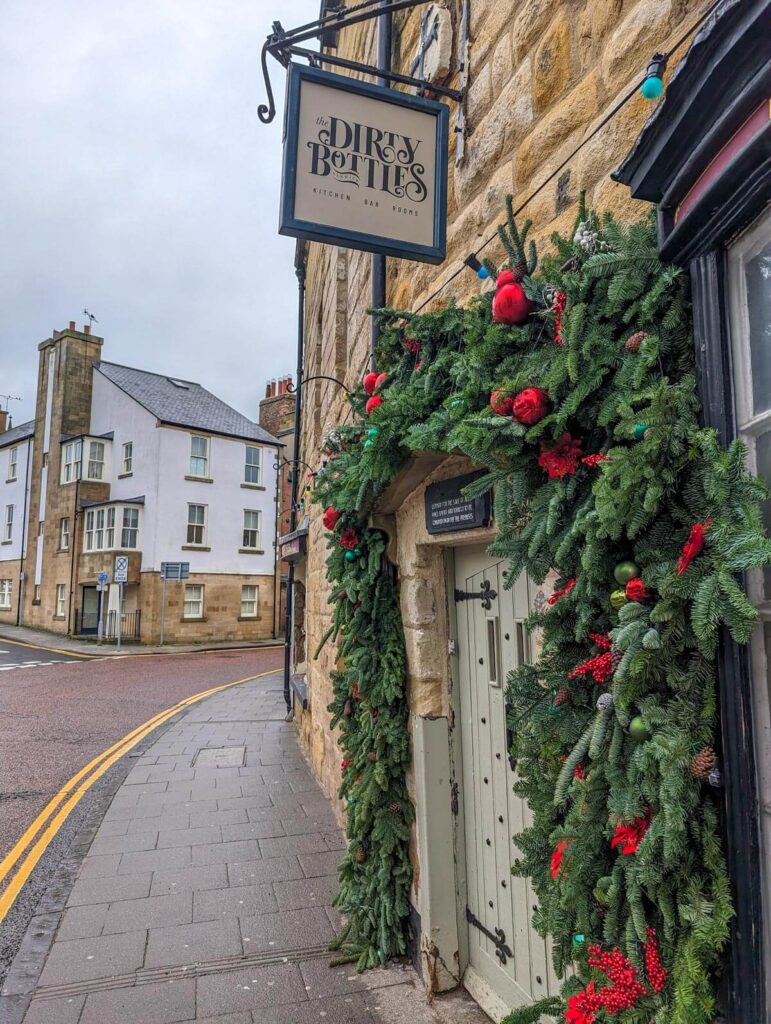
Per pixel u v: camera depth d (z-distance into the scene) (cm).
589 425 150
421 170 288
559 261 162
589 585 138
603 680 133
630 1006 123
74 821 534
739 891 115
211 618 2398
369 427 262
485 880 284
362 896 338
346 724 368
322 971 316
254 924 362
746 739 116
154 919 368
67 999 293
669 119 133
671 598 118
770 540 103
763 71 108
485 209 272
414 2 285
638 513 124
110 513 2312
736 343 125
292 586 1028
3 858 461
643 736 121
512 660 257
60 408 2630
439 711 309
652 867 120
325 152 274
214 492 2445
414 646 314
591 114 204
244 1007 288
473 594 295
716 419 125
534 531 149
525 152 241
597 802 139
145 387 2608
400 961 323
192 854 461
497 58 271
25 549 2845
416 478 291
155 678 1505
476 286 275
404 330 290
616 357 142
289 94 271
